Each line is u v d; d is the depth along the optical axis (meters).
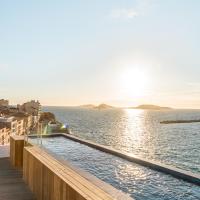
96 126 128.88
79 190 2.86
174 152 57.53
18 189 5.15
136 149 62.53
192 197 7.68
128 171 10.03
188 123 171.25
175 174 8.87
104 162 11.59
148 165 10.30
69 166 4.02
